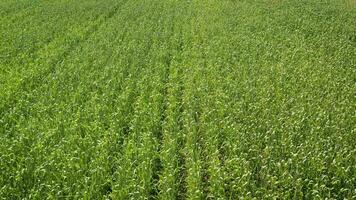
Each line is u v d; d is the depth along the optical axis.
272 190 11.13
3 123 14.62
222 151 13.59
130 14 33.22
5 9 33.59
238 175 11.48
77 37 25.83
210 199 11.30
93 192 10.92
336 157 12.27
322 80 18.62
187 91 17.38
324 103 16.12
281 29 28.22
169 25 29.30
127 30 27.83
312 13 33.44
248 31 27.06
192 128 14.20
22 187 11.23
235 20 30.25
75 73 18.92
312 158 11.82
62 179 11.52
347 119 14.78
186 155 12.89
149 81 18.66
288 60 21.75
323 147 12.95
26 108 15.66
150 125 14.33
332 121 14.39
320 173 11.64
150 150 12.90
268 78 18.56
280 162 12.16
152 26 29.09
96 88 17.88
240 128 13.91
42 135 13.44
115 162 12.32
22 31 26.86
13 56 22.28
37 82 18.70
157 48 23.64
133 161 12.42
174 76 19.03
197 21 30.53
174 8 36.03
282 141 12.98
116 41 24.94
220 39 25.06
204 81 18.22
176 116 15.35
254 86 18.27
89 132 13.88
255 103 15.92
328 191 11.22
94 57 21.77
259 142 13.20
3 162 11.94
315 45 25.22
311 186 11.34
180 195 11.72
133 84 18.27
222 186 11.20
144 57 22.00
